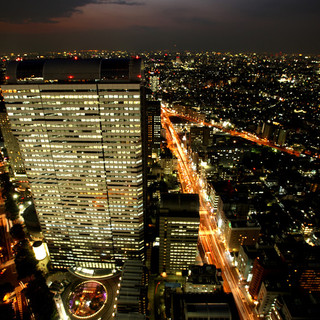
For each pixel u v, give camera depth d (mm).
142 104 171875
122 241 196750
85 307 178500
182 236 189375
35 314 168250
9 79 153250
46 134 164250
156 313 176625
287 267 177000
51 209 188500
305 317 143750
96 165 170750
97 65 149750
